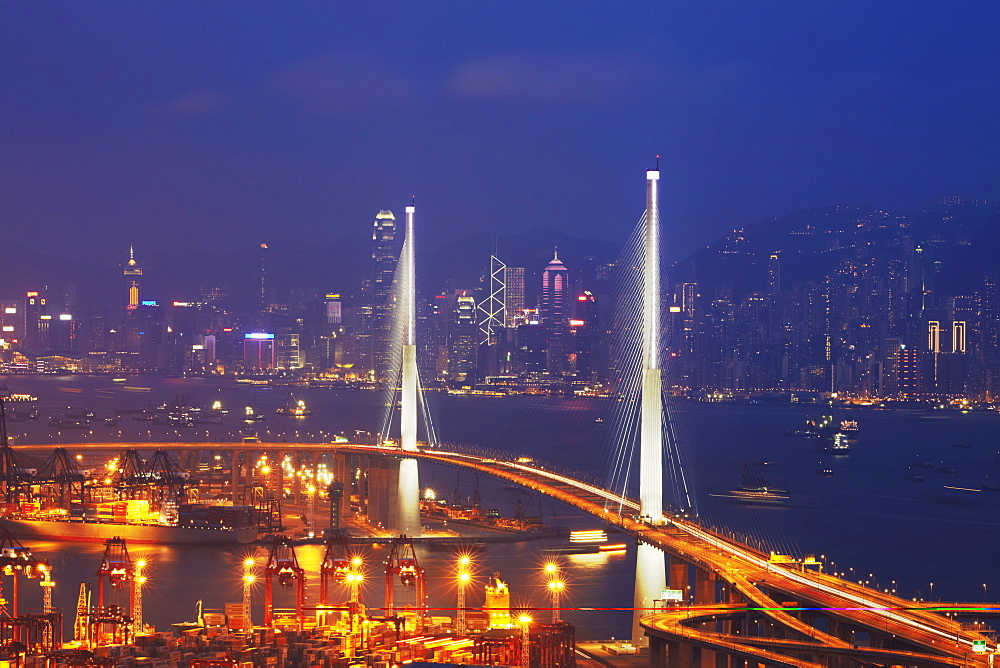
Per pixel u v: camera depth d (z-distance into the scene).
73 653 172.12
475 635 190.38
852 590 193.50
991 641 160.50
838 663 161.00
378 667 168.88
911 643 161.12
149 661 166.75
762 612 189.88
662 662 179.88
